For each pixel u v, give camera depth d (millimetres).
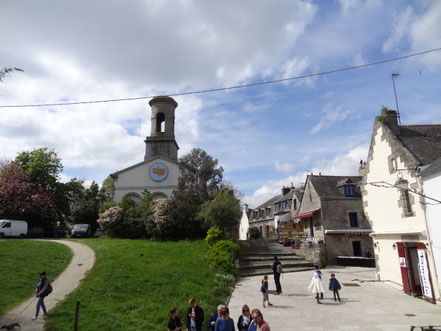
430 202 12461
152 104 39000
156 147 36844
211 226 23281
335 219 25781
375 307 11547
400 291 14188
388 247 15648
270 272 19047
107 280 13109
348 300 12633
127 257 17234
